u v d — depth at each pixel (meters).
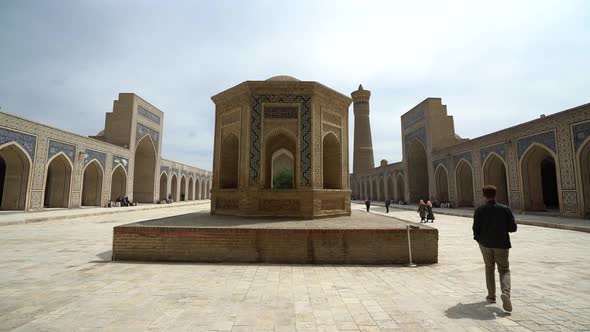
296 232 4.44
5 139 11.27
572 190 10.13
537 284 3.43
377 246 4.45
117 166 18.27
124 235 4.53
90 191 16.86
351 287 3.25
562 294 3.08
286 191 6.07
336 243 4.44
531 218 10.26
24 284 3.30
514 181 12.48
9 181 12.30
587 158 9.85
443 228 8.79
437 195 18.39
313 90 6.30
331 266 4.22
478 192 14.65
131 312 2.54
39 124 12.74
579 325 2.33
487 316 2.50
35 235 7.12
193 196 32.19
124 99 19.77
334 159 7.14
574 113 10.05
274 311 2.58
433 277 3.68
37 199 12.73
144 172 22.70
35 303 2.74
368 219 5.99
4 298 2.87
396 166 24.27
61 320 2.38
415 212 15.13
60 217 10.98
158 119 23.20
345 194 6.85
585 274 3.86
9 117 11.40
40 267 4.07
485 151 14.19
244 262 4.40
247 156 6.20
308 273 3.83
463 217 12.41
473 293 3.07
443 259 4.73
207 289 3.15
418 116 20.45
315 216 6.02
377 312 2.57
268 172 8.15
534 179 12.12
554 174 18.06
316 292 3.08
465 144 15.65
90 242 6.13
